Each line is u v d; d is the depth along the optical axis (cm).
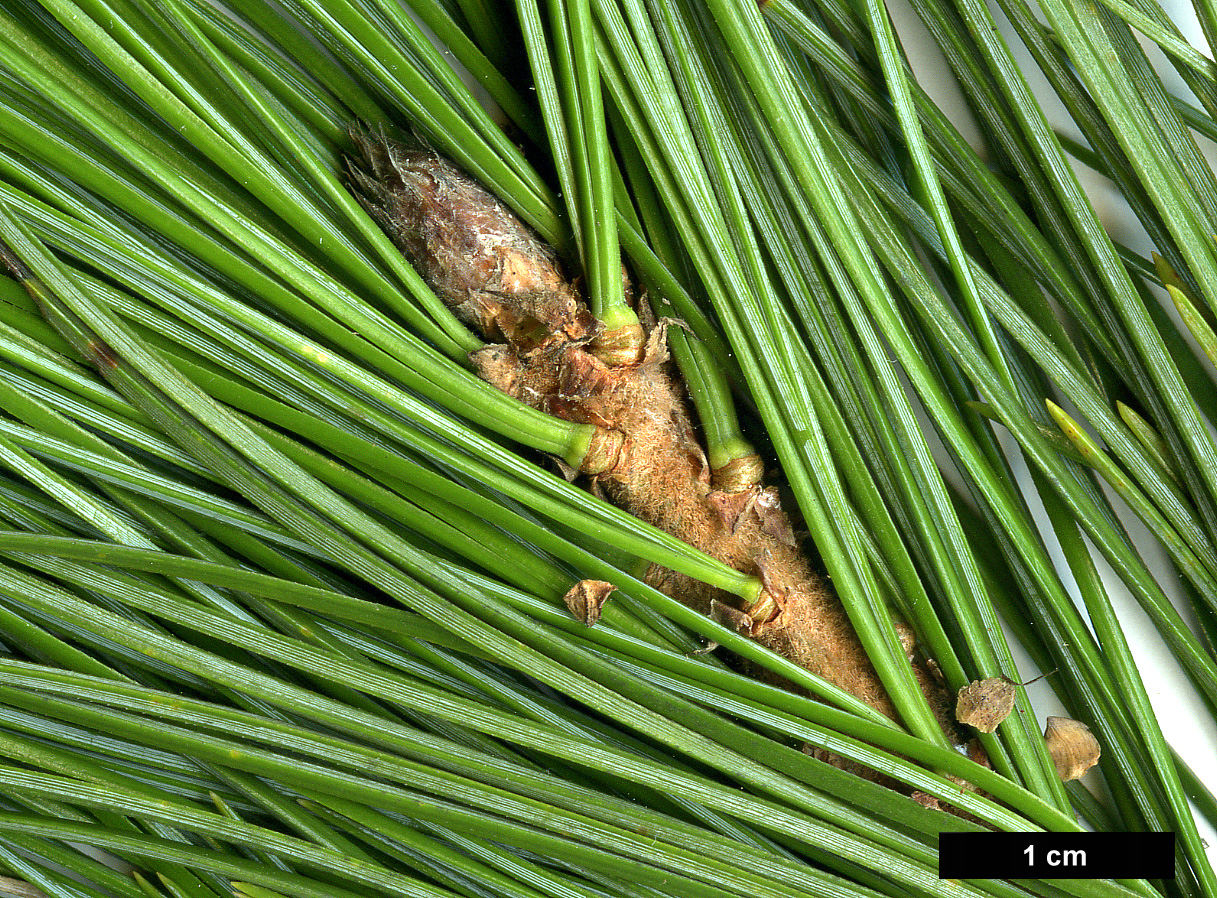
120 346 18
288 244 18
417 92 18
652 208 18
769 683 19
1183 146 19
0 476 18
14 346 18
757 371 18
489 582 18
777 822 18
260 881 18
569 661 18
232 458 18
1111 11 19
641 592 18
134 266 18
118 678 18
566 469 18
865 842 18
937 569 18
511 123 19
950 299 19
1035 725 18
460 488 18
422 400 18
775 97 18
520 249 18
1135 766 19
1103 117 18
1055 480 18
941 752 18
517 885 18
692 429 19
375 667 18
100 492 18
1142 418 19
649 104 18
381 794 18
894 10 19
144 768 18
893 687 18
